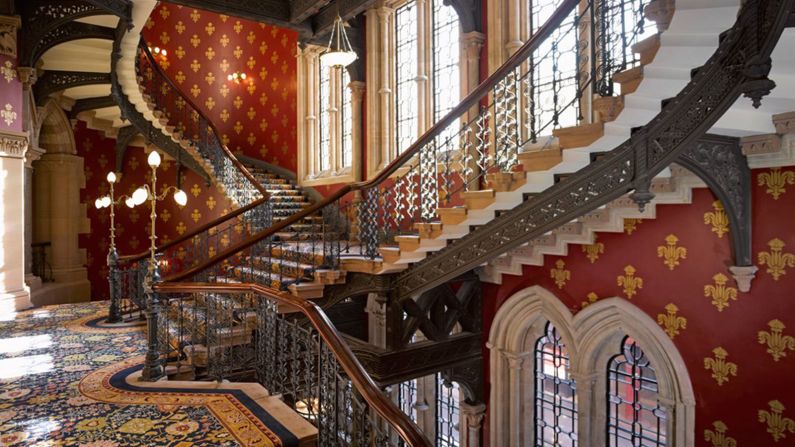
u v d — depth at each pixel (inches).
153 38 495.8
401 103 381.4
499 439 280.4
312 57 480.4
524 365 276.8
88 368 205.2
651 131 136.7
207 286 192.1
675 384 206.2
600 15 163.0
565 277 249.0
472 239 210.2
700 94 121.3
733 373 189.6
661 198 203.5
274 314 185.3
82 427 149.8
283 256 315.3
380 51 386.0
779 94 141.5
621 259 226.1
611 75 153.5
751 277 182.4
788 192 173.8
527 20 278.7
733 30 106.2
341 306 360.5
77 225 456.8
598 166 155.5
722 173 174.4
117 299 289.7
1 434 145.0
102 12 292.4
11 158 301.7
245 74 525.7
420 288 237.5
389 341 255.9
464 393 299.3
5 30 291.9
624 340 234.8
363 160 402.0
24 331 265.3
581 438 241.0
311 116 477.7
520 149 265.6
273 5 321.4
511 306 272.8
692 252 201.8
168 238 519.2
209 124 416.5
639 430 229.5
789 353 174.6
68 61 362.3
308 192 466.9
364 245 326.0
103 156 487.2
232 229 504.1
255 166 518.3
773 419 178.7
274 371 183.3
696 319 200.5
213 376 200.7
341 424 136.2
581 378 239.8
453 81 334.0
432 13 349.7
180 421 154.4
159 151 515.8
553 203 174.6
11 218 304.8
